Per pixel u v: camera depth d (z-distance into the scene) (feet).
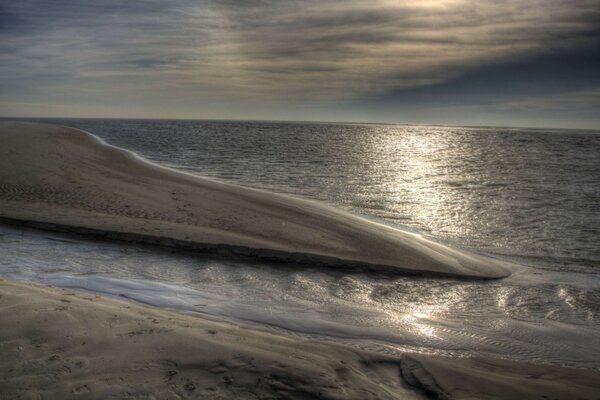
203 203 48.47
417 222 47.55
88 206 44.09
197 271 30.45
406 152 153.69
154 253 33.60
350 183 73.67
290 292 27.68
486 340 22.38
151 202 47.39
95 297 21.67
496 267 33.99
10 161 61.31
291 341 18.47
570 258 36.88
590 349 21.74
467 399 15.47
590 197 64.54
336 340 21.39
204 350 15.71
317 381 14.39
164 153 117.19
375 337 22.08
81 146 90.38
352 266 32.50
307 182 73.51
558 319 25.22
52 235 36.22
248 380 14.11
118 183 56.59
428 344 21.66
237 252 33.81
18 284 21.40
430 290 29.25
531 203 59.47
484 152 162.81
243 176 78.18
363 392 14.48
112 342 15.81
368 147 176.45
